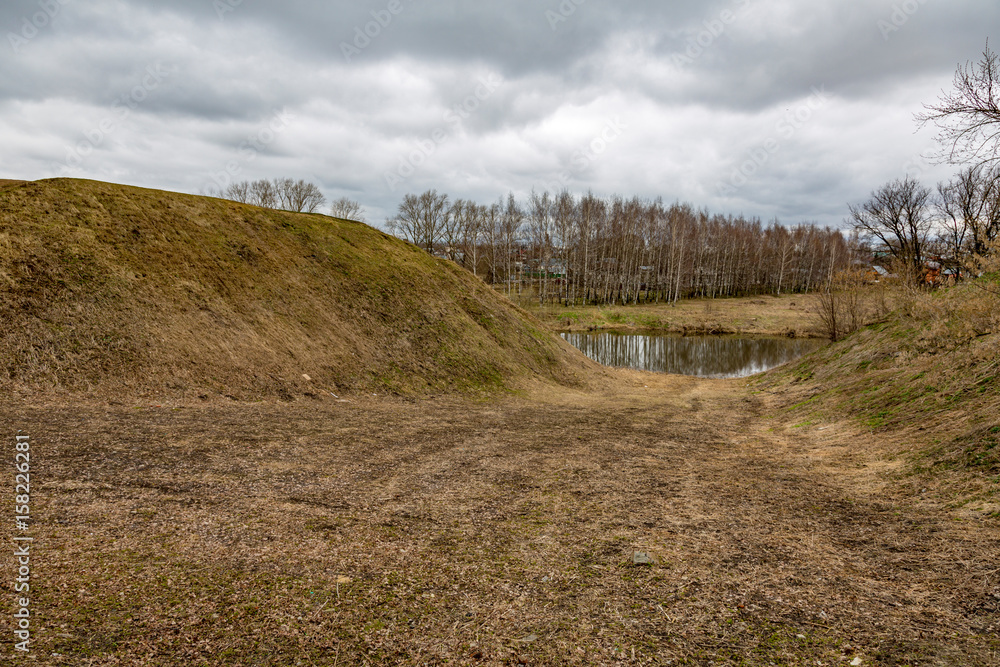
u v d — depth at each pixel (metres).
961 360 13.53
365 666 4.03
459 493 8.80
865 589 5.48
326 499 7.98
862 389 17.08
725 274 85.50
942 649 4.34
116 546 5.67
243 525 6.64
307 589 5.17
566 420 17.27
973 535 6.37
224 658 3.99
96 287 16.06
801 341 51.41
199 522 6.59
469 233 65.88
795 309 67.44
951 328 14.33
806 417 16.66
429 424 14.96
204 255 20.12
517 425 15.82
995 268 12.38
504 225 64.56
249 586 5.13
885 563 6.05
